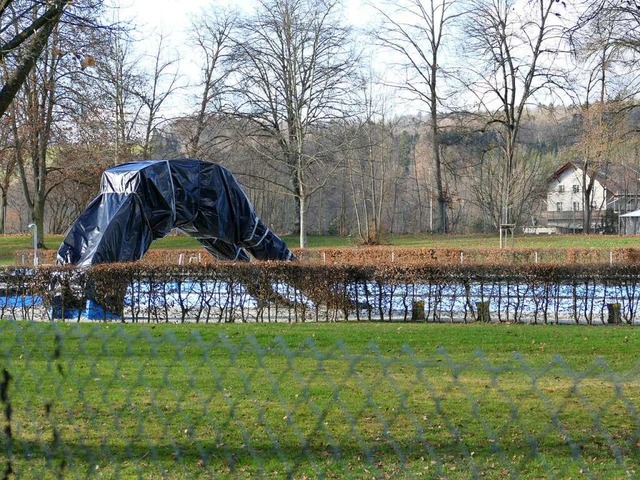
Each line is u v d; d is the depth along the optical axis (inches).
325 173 2140.7
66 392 381.7
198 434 312.3
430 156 3420.3
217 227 903.1
